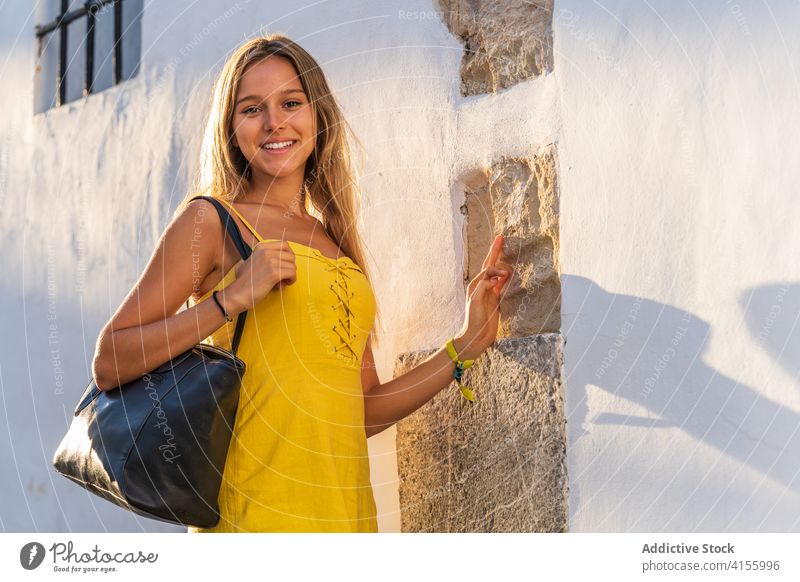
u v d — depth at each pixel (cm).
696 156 187
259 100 213
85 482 191
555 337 211
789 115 172
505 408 221
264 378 194
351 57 272
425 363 224
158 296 191
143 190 352
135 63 368
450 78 243
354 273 212
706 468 181
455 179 238
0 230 436
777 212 172
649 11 198
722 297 180
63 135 400
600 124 206
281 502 191
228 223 200
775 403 170
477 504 226
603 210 203
